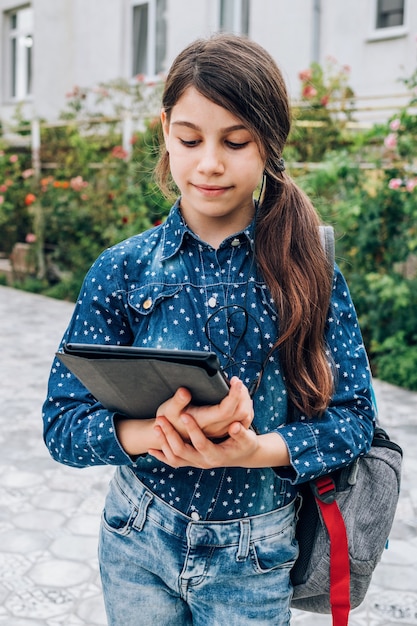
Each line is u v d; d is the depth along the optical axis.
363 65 8.27
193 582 1.19
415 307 5.75
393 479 1.27
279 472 1.16
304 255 1.22
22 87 14.11
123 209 8.50
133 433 1.10
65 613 2.63
